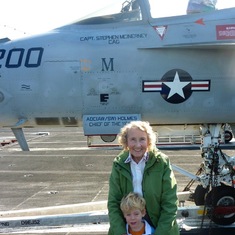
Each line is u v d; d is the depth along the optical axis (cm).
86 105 604
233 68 611
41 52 604
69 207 661
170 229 365
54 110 606
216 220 632
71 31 625
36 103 604
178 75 604
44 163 1443
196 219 642
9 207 871
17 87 600
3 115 611
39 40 616
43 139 2373
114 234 373
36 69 599
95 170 1287
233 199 638
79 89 600
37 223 585
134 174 375
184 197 721
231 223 634
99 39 610
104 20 630
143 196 373
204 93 610
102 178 1160
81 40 611
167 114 614
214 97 612
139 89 602
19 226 583
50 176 1209
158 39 603
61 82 598
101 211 634
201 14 618
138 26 618
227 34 600
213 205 622
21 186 1082
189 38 597
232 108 617
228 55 611
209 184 641
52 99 602
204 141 652
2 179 1180
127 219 367
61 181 1134
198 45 593
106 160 1473
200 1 621
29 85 600
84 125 607
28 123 622
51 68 599
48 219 587
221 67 611
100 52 601
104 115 609
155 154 375
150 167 370
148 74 601
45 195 974
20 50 609
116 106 605
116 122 606
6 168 1360
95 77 599
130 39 608
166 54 604
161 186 371
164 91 603
